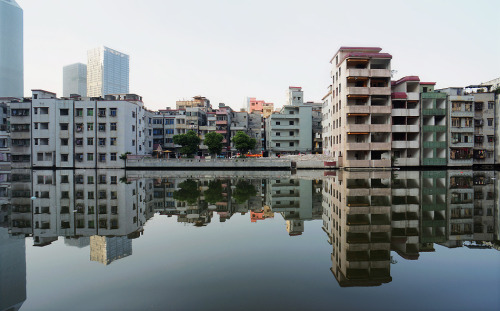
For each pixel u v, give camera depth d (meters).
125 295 6.25
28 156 62.22
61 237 10.93
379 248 9.16
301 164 53.62
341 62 53.19
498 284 6.66
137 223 13.24
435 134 53.72
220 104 96.69
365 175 38.88
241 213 15.52
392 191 22.14
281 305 5.75
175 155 80.94
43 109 62.56
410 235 10.47
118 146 61.59
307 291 6.37
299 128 78.94
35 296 6.18
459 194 20.39
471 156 54.12
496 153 56.66
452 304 5.79
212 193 23.23
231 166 55.28
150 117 80.31
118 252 9.12
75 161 61.62
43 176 41.88
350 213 14.21
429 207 15.61
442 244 9.50
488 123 57.03
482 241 9.81
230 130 88.62
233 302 5.88
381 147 50.94
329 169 52.53
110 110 61.88
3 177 40.16
